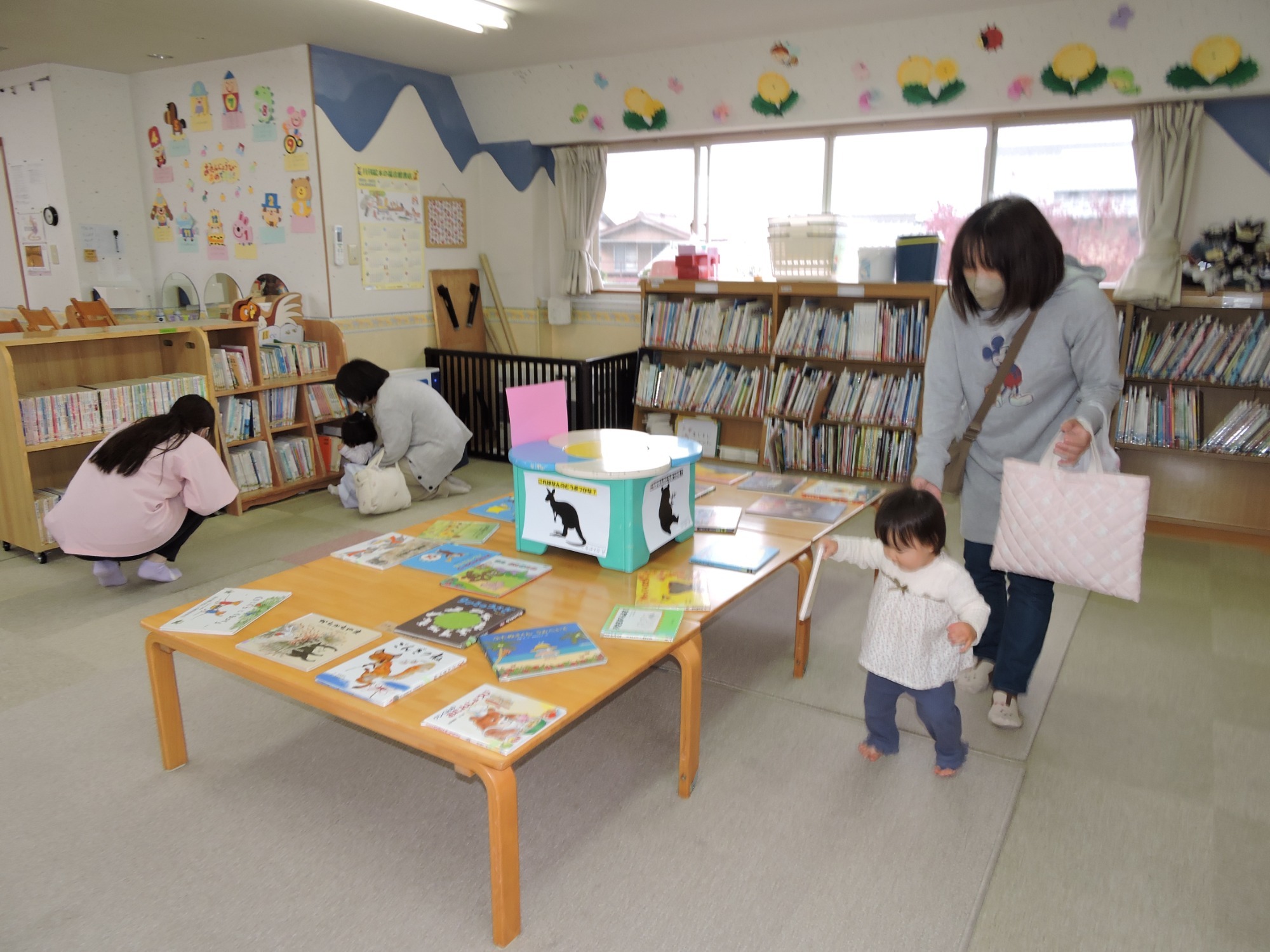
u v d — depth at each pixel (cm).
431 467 447
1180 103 396
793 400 497
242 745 232
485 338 624
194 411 326
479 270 618
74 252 558
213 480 328
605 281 604
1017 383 220
